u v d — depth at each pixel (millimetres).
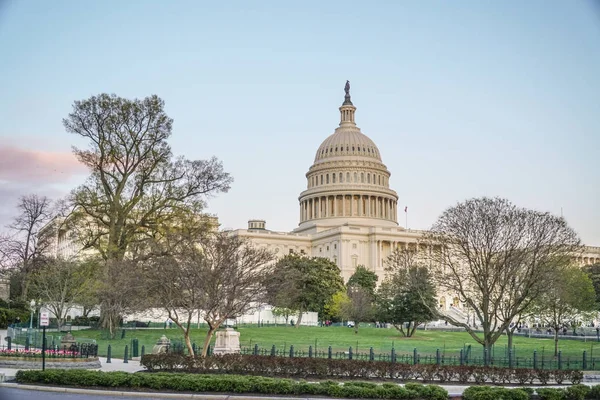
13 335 73312
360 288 141750
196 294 50281
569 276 81312
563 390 37688
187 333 50094
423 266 84812
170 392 38062
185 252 53406
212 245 57719
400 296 104438
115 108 86500
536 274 63938
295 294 86562
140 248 84750
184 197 89875
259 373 45344
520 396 36188
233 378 38656
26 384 40344
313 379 44625
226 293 52125
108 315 81750
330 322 143500
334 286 146375
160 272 51844
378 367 45750
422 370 46156
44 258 97625
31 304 101062
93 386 39500
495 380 46906
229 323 118688
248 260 53781
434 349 77750
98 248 86250
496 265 64500
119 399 36062
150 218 88375
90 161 86875
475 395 36188
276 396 37281
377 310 113750
